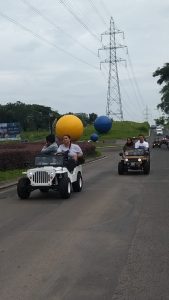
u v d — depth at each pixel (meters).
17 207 13.66
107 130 82.44
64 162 15.77
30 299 5.86
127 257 7.75
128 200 14.70
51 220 11.34
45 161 15.82
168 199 14.85
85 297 5.90
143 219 11.25
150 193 16.45
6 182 21.03
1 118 145.88
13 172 24.86
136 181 20.86
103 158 43.62
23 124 147.88
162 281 6.48
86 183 20.36
